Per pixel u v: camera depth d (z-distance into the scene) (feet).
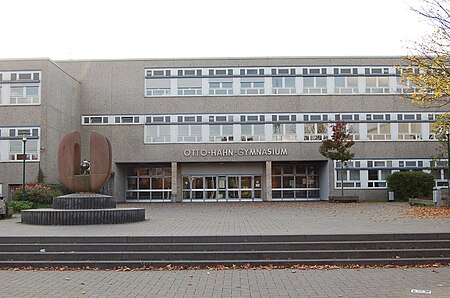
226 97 127.75
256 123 127.03
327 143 114.52
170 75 128.26
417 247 39.29
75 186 62.34
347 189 124.77
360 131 126.31
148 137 127.24
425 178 115.14
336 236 40.47
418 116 126.31
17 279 32.63
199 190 131.13
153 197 133.59
